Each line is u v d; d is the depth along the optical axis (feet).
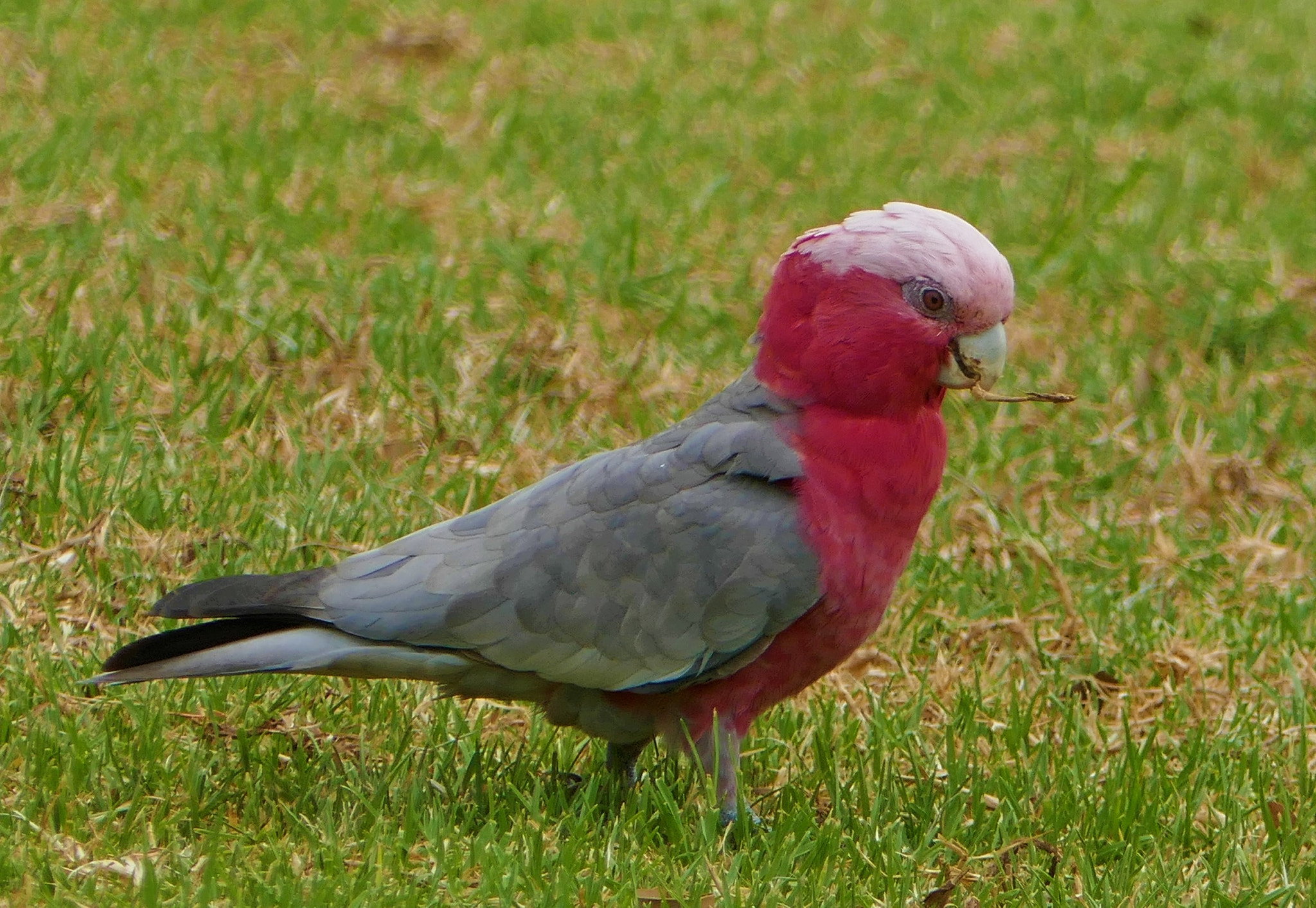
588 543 25.03
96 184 48.26
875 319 24.48
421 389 39.55
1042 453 40.60
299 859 23.75
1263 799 27.86
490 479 35.81
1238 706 31.48
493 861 23.70
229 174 50.52
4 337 38.47
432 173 53.62
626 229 50.14
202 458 35.58
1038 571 35.88
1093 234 54.39
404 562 25.31
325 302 42.83
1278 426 42.65
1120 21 79.41
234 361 38.37
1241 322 47.65
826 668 26.21
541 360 40.88
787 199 55.06
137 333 39.93
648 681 25.20
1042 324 47.75
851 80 68.39
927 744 30.37
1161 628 34.50
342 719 28.71
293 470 35.22
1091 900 24.36
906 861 25.23
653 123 60.34
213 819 24.95
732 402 25.95
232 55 62.49
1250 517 39.11
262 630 24.95
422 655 25.12
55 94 55.57
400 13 69.77
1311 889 25.53
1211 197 58.54
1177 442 40.98
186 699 28.22
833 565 24.93
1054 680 32.65
